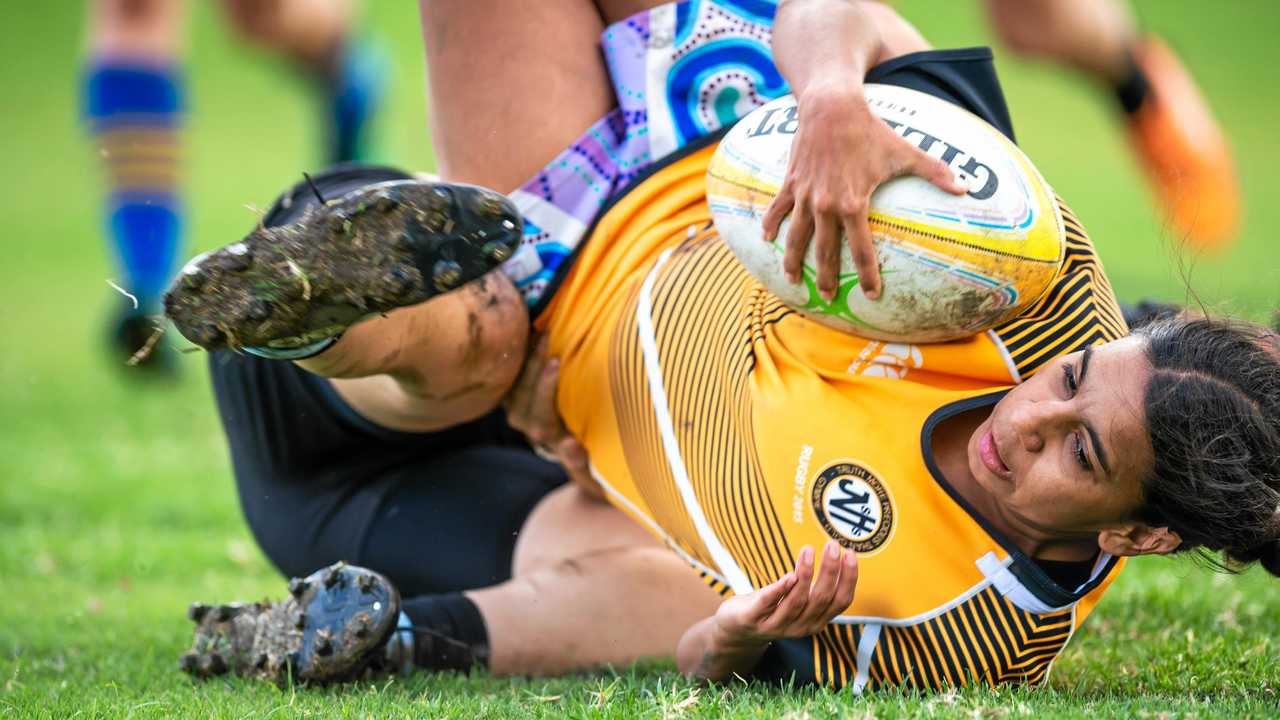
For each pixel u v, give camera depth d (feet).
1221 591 43.04
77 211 144.25
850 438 31.09
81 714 30.48
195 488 63.82
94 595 47.85
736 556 33.42
